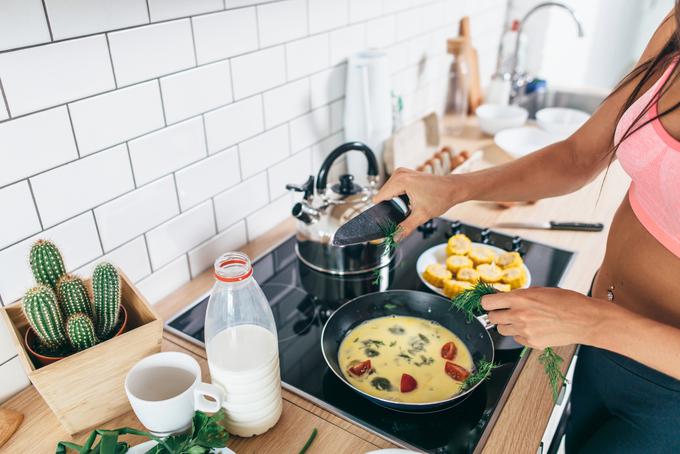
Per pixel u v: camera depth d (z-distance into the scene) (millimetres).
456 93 1961
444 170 1628
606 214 1395
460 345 950
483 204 1465
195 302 1090
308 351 969
